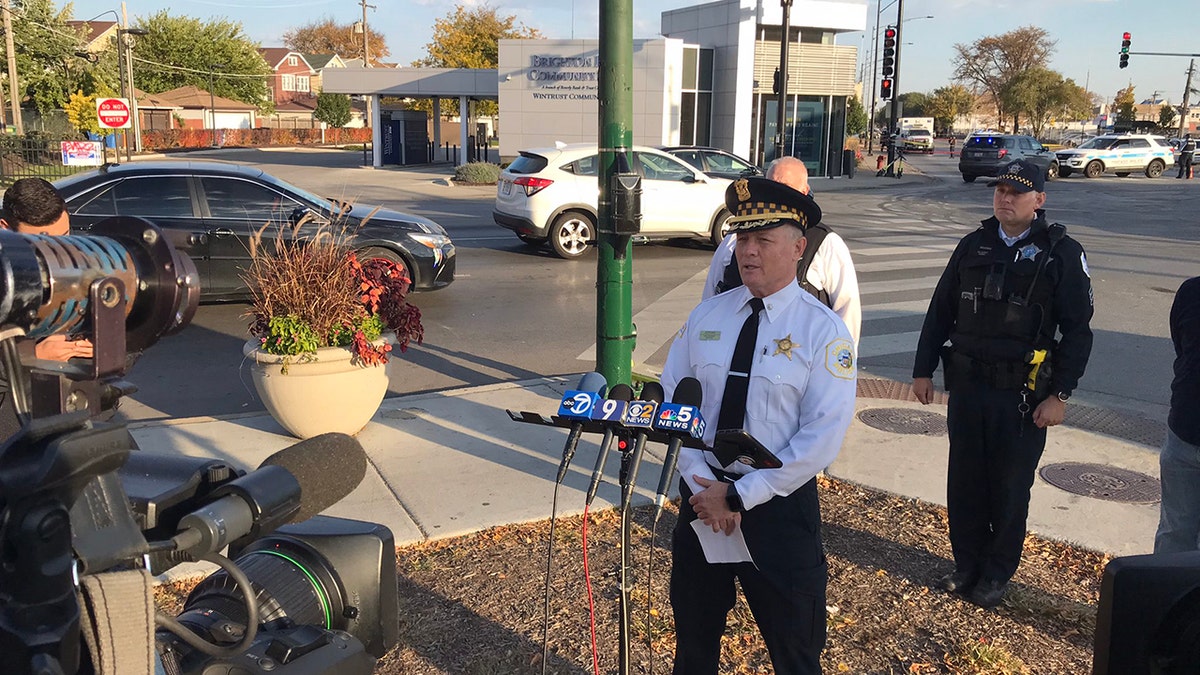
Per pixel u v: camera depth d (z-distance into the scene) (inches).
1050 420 134.6
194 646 61.3
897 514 178.1
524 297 409.4
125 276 52.5
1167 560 82.8
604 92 213.9
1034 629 138.1
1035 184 132.4
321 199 370.3
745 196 94.2
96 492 50.5
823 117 1327.5
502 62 1155.9
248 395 261.0
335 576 80.2
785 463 88.8
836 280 145.0
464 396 248.7
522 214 518.9
